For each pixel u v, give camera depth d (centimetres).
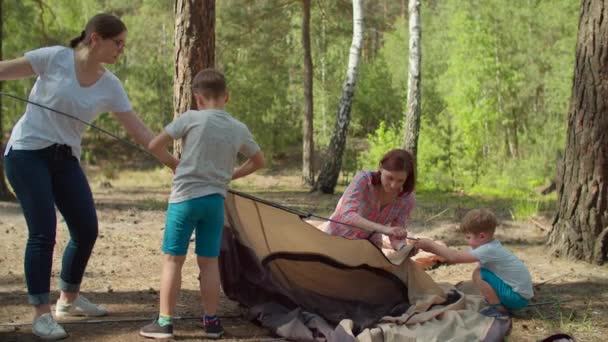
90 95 435
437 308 486
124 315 495
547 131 2423
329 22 2516
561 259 732
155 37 3459
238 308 526
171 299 441
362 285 521
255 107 3111
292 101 3494
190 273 644
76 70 428
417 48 1819
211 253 443
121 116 458
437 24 3491
